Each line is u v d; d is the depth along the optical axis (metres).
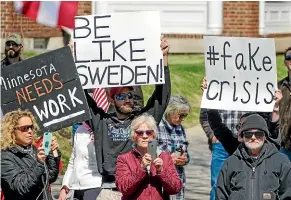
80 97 10.17
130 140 10.26
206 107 10.86
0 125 9.44
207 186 15.55
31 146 9.53
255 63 10.91
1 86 10.21
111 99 10.57
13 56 13.88
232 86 10.90
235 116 12.09
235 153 9.79
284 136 12.06
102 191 10.13
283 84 12.16
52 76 10.18
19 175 9.26
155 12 10.54
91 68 10.63
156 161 9.20
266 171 9.66
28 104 10.21
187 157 11.21
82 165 10.66
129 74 10.56
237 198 9.67
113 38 10.60
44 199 9.34
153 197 9.41
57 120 10.20
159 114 10.48
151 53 10.56
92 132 10.64
